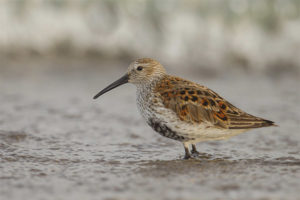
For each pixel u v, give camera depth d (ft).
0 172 39.27
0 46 90.22
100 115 60.64
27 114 59.93
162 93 43.57
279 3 95.04
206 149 47.39
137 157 44.39
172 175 38.88
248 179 37.86
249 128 43.16
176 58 90.63
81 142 49.01
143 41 92.99
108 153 45.55
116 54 92.73
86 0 96.43
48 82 78.64
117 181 37.29
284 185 36.40
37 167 40.83
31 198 33.58
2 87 74.54
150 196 33.96
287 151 46.57
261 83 81.15
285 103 67.87
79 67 87.66
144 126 55.88
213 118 42.86
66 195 34.19
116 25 94.79
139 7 95.55
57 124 55.77
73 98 69.46
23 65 87.15
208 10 95.45
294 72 88.63
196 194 34.37
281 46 91.97
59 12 94.99
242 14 94.63
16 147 46.44
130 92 75.46
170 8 95.14
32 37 92.07
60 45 93.04
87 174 39.09
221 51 91.56
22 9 93.35
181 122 42.78
